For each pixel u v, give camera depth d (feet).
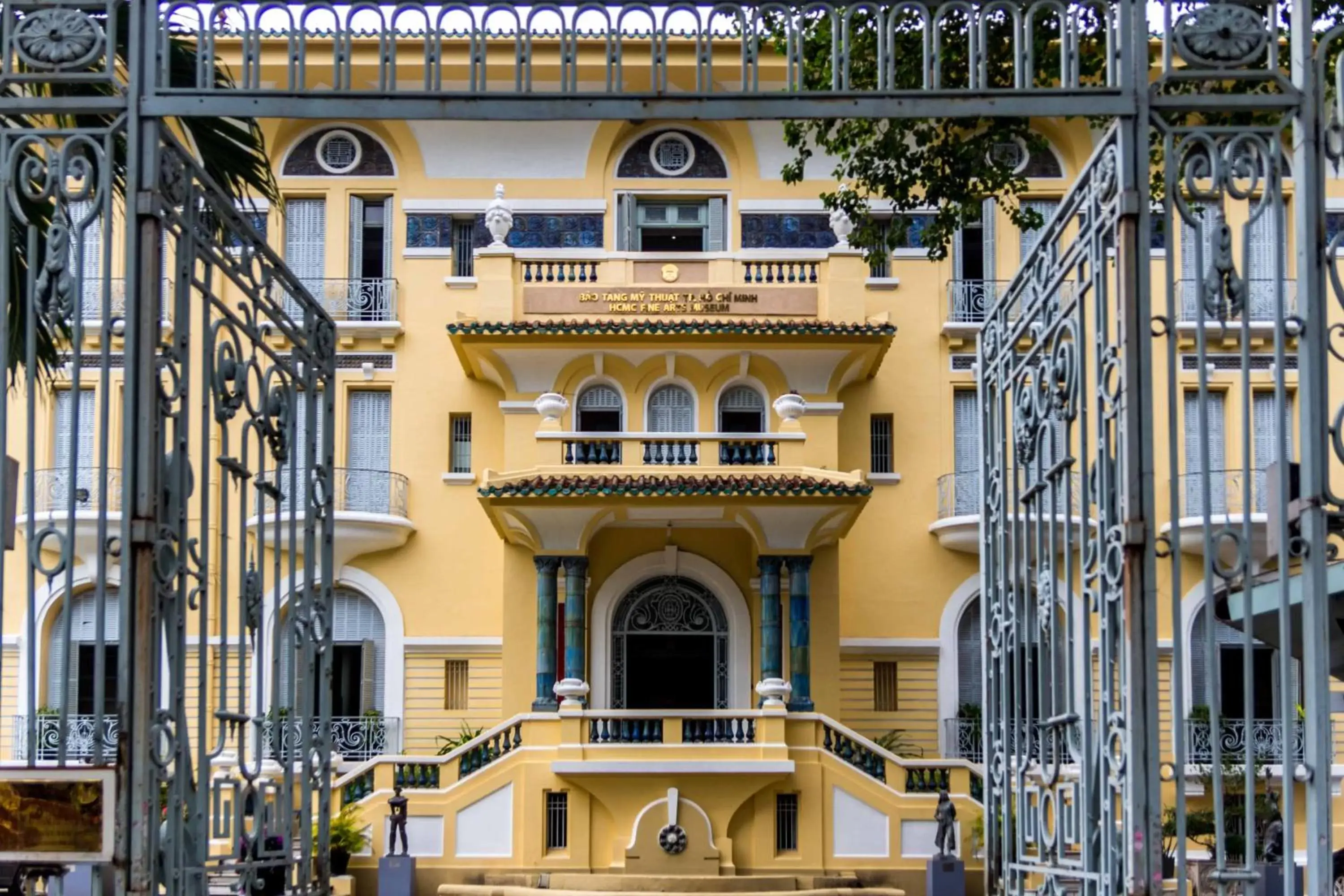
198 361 87.86
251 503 90.33
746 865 81.87
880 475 96.68
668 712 82.53
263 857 30.63
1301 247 25.22
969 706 94.84
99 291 90.58
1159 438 90.99
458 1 26.58
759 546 88.63
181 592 26.43
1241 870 24.91
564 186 99.76
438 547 96.43
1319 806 24.04
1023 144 97.19
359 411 97.96
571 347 92.73
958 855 81.41
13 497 25.71
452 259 99.35
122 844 24.18
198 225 28.19
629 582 93.61
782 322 92.89
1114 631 26.27
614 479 86.63
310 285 98.32
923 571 96.12
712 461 89.61
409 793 82.38
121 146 35.76
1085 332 29.12
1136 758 24.66
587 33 27.68
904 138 57.82
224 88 26.94
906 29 51.75
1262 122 50.21
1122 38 26.12
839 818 82.48
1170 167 25.76
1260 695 92.99
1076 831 29.09
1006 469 35.68
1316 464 24.63
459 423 98.58
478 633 95.55
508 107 26.35
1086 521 28.14
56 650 91.50
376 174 99.50
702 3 26.48
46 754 89.81
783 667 90.27
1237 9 26.12
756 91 26.35
